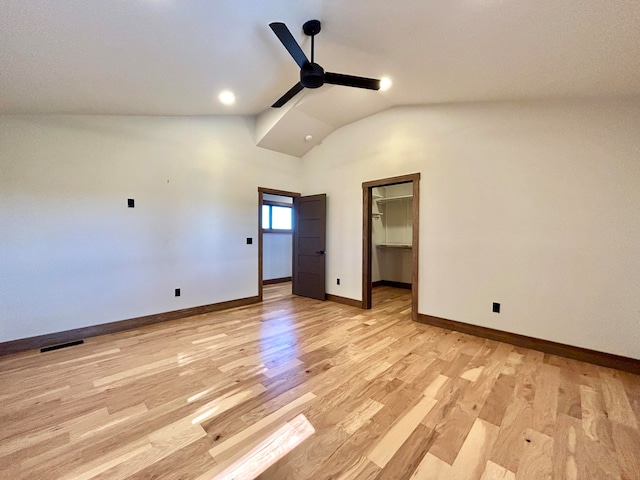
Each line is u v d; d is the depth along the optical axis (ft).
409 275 20.52
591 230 8.34
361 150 14.30
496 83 8.27
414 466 4.52
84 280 10.29
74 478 4.29
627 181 7.84
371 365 8.05
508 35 5.73
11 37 5.32
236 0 5.44
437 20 5.71
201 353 8.87
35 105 8.53
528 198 9.36
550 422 5.60
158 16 5.57
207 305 13.61
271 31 6.79
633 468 4.50
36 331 9.39
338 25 6.54
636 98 7.71
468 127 10.62
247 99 11.78
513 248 9.67
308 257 16.93
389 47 7.24
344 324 11.82
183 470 4.45
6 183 8.91
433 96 10.44
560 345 8.79
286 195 17.01
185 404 6.18
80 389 6.79
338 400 6.34
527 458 4.69
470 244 10.61
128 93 9.00
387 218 21.77
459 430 5.36
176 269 12.59
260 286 15.80
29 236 9.29
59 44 5.83
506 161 9.78
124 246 11.18
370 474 4.37
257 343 9.70
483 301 10.30
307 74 7.05
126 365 8.05
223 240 14.16
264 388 6.83
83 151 10.25
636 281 7.75
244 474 4.38
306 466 4.53
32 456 4.71
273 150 16.16
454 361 8.33
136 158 11.46
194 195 13.15
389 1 5.41
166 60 7.40
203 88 9.79
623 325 7.90
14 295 9.05
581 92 7.94
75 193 10.10
